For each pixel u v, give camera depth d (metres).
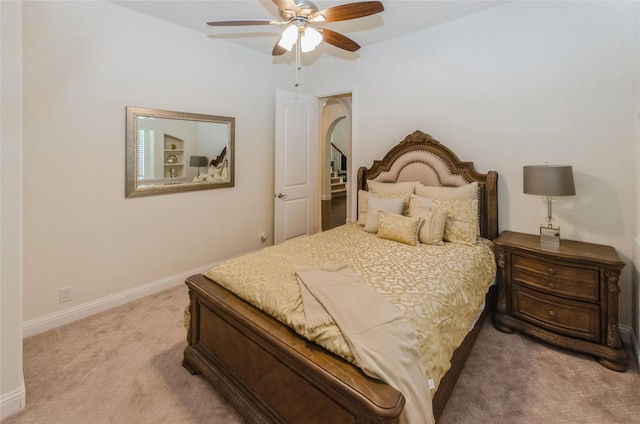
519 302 2.31
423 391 1.15
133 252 2.86
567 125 2.40
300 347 1.27
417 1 2.58
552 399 1.69
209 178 3.39
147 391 1.75
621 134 2.20
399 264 1.94
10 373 1.57
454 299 1.64
